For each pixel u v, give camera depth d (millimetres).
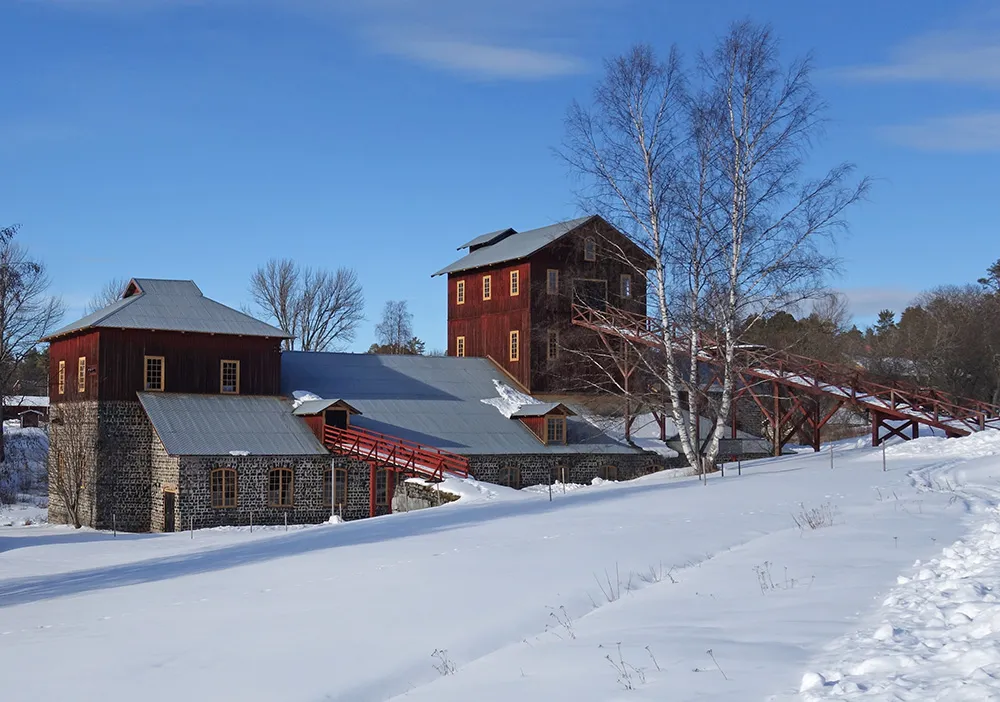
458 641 13508
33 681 12617
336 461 44781
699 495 28891
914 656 8969
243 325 48875
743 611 12992
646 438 54500
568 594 15789
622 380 55500
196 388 47438
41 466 65938
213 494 42156
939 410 45469
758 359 46656
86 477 46312
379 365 55375
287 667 12695
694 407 41406
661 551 18953
